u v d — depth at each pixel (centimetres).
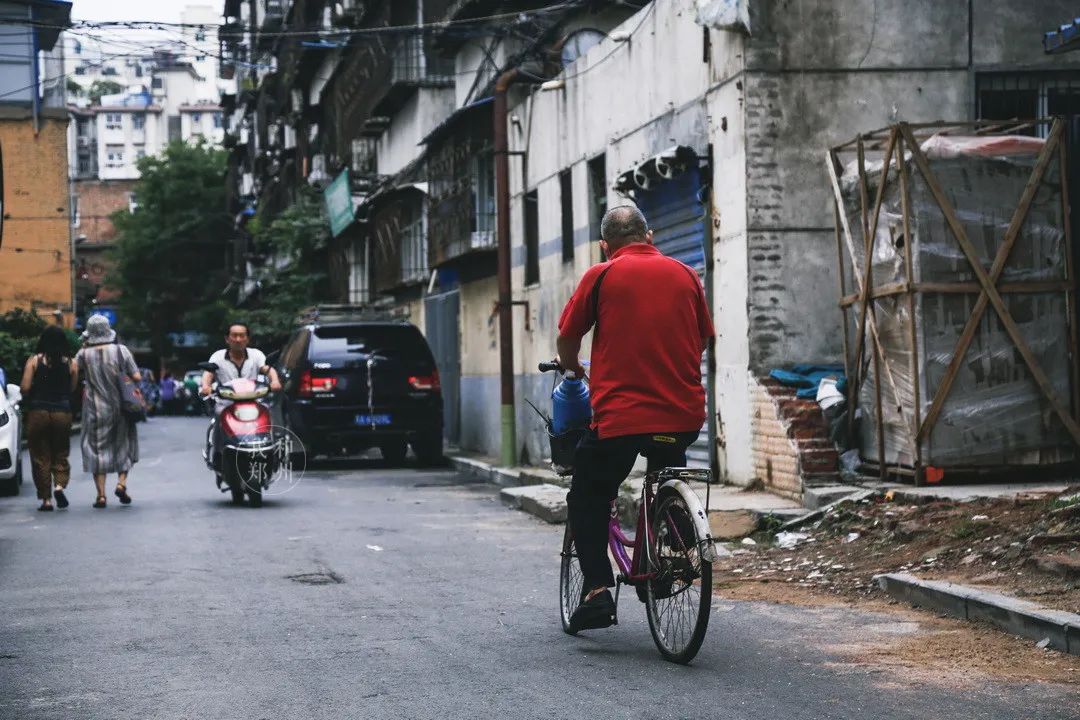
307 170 4581
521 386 1939
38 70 4081
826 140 1165
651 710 475
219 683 535
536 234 1905
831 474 1035
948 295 973
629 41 1466
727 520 984
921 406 970
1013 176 979
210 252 7244
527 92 1941
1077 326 990
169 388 5681
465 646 606
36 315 3559
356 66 3591
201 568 883
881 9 1170
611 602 584
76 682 541
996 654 561
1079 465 987
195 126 13088
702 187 1246
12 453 1451
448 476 1756
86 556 950
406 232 2878
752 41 1156
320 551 970
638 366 564
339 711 484
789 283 1159
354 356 1845
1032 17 1185
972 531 788
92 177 9244
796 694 497
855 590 737
